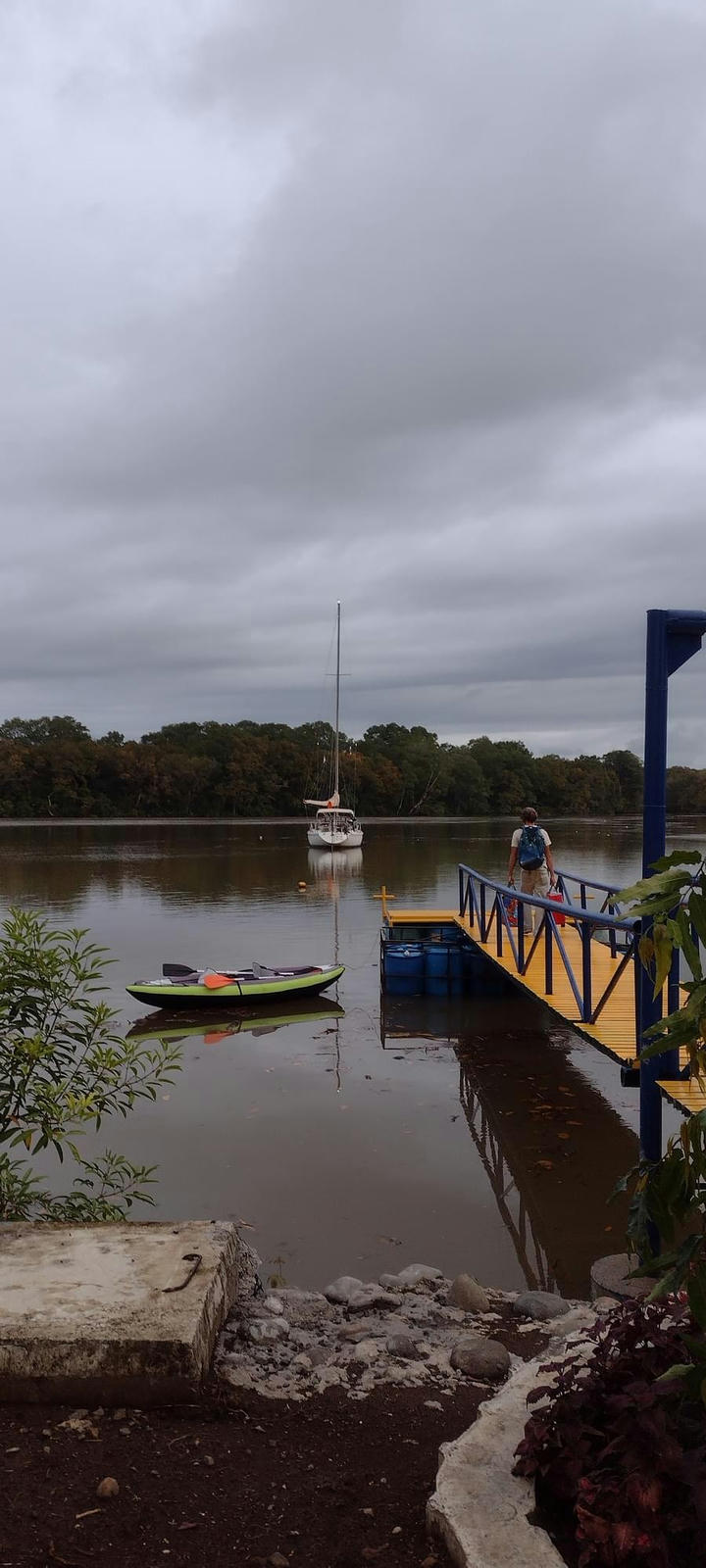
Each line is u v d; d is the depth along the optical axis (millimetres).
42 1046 5277
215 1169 8602
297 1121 10000
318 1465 3006
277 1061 12438
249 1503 2785
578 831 88312
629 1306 2945
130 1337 3242
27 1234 4055
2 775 106875
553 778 131500
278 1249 6988
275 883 35812
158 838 74375
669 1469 2369
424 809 123688
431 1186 8273
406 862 46438
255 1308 4180
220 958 19672
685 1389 2510
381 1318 4543
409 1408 3422
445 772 123375
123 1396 3238
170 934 22875
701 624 5688
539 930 12070
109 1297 3506
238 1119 10031
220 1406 3264
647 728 5734
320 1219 7539
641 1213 3584
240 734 121312
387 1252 6945
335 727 70688
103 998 16125
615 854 54906
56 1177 8320
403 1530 2660
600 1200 8008
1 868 43031
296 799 116250
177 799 113750
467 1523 2521
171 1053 6207
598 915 8289
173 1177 8414
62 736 120562
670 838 68625
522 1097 10906
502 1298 5297
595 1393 2689
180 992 15398
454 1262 6828
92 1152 8992
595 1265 5973
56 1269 3721
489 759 130250
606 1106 10594
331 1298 4992
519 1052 12938
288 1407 3371
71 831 85938
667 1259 2664
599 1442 2656
